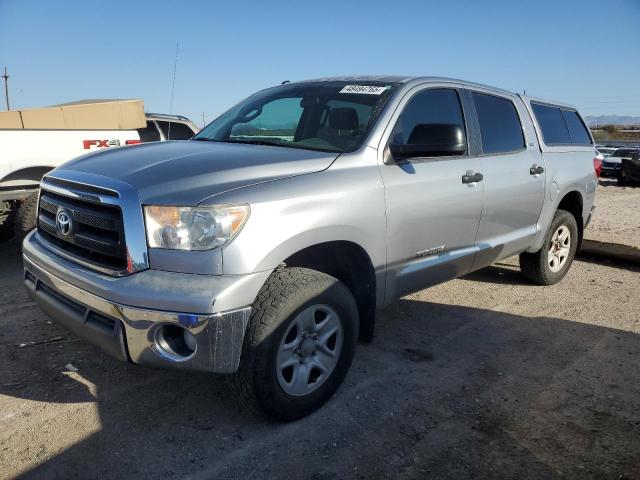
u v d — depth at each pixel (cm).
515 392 344
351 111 358
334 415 308
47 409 302
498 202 436
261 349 269
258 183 276
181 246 254
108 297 259
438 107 396
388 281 343
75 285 278
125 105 717
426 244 369
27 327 410
